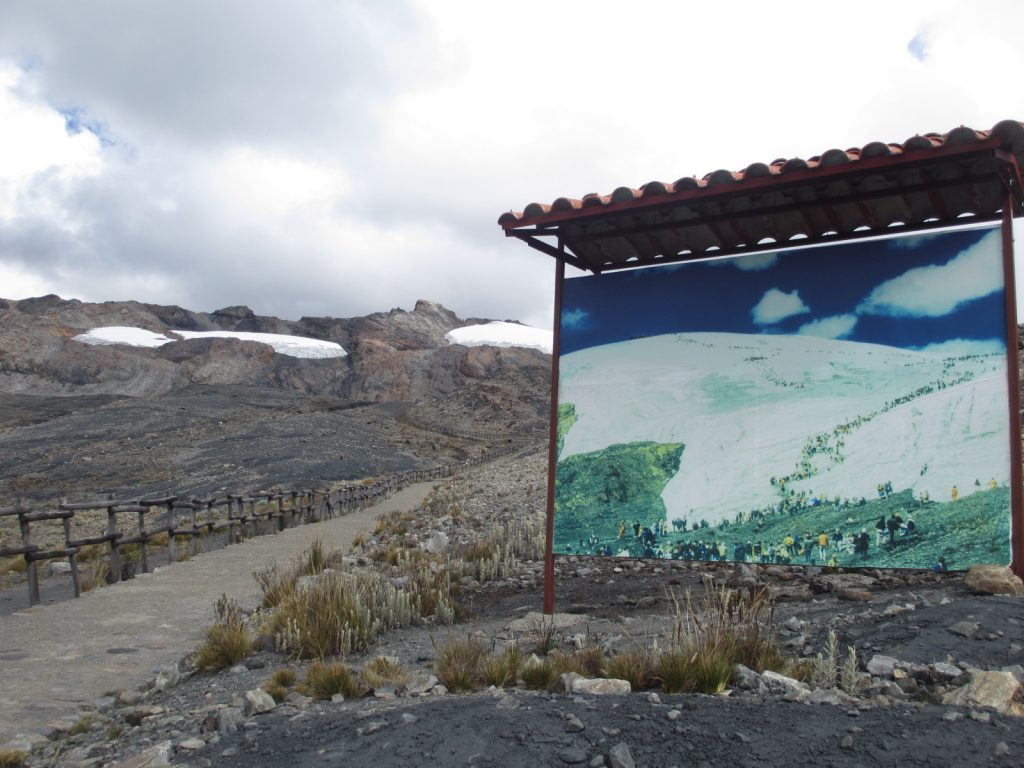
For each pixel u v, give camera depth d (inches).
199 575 493.0
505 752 142.7
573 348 329.7
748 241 329.1
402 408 6264.8
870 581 306.7
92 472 2770.7
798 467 291.4
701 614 273.0
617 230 311.7
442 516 814.5
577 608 323.9
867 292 287.9
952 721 136.4
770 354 300.8
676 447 310.3
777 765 128.8
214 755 165.2
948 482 268.4
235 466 2522.1
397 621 309.4
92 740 200.4
